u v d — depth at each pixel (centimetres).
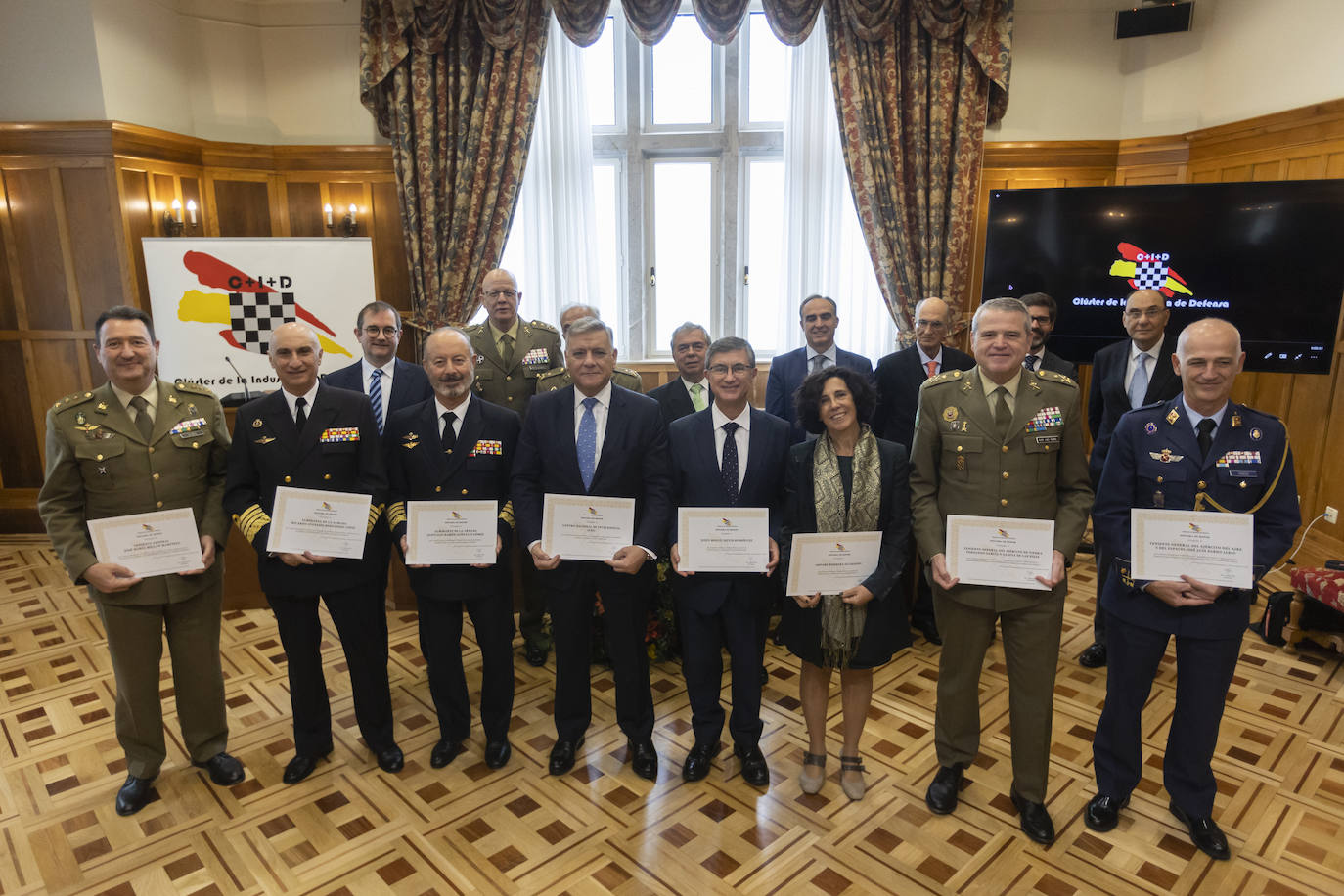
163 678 329
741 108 534
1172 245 425
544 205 530
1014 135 515
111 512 233
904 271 504
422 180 502
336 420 244
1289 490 205
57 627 381
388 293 546
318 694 260
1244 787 253
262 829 236
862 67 486
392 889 212
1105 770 232
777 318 543
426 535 243
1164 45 494
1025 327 212
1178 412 214
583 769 265
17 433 497
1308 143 414
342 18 519
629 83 532
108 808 247
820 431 236
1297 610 342
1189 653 216
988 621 227
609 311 563
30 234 466
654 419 249
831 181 522
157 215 484
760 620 245
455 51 495
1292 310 400
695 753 258
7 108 455
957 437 223
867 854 223
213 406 253
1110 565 227
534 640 342
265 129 530
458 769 265
